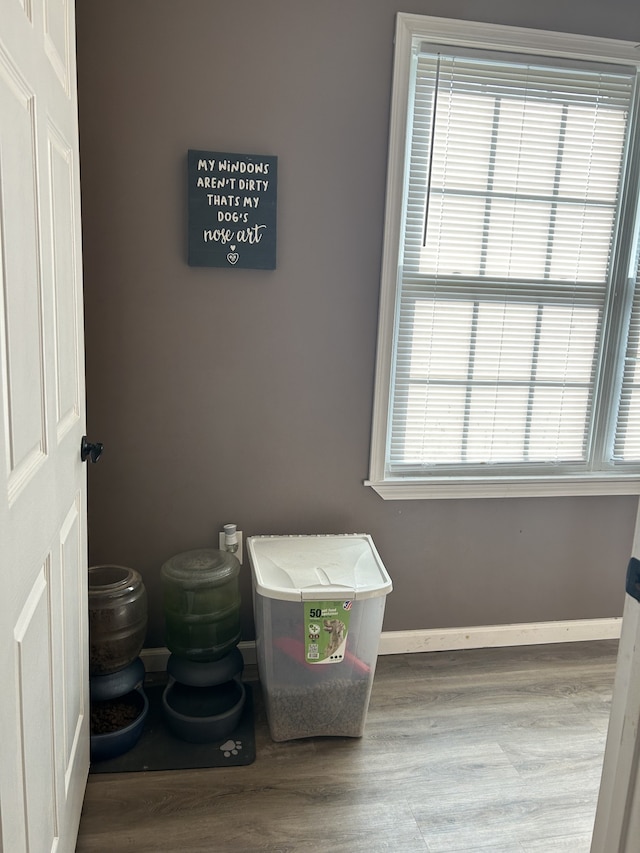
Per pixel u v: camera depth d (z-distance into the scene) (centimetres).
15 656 94
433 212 218
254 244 205
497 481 236
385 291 215
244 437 219
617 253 232
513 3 207
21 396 99
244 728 197
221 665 196
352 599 181
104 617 182
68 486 139
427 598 244
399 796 174
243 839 158
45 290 115
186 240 203
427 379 229
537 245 226
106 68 189
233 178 200
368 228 212
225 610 199
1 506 86
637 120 224
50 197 120
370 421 225
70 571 143
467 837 161
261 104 199
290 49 197
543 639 256
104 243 198
